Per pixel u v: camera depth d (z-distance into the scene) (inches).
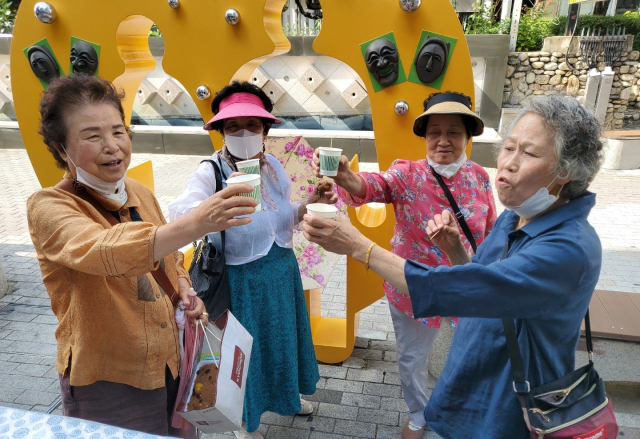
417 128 90.5
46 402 114.0
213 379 65.1
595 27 376.2
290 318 91.1
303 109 374.0
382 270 54.9
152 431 66.2
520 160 51.1
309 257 114.2
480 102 356.8
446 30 92.1
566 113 48.8
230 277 84.3
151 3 103.6
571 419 52.6
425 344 94.9
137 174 125.8
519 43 377.7
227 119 83.0
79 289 58.2
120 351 61.4
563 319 53.1
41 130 56.5
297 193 110.3
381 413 109.7
